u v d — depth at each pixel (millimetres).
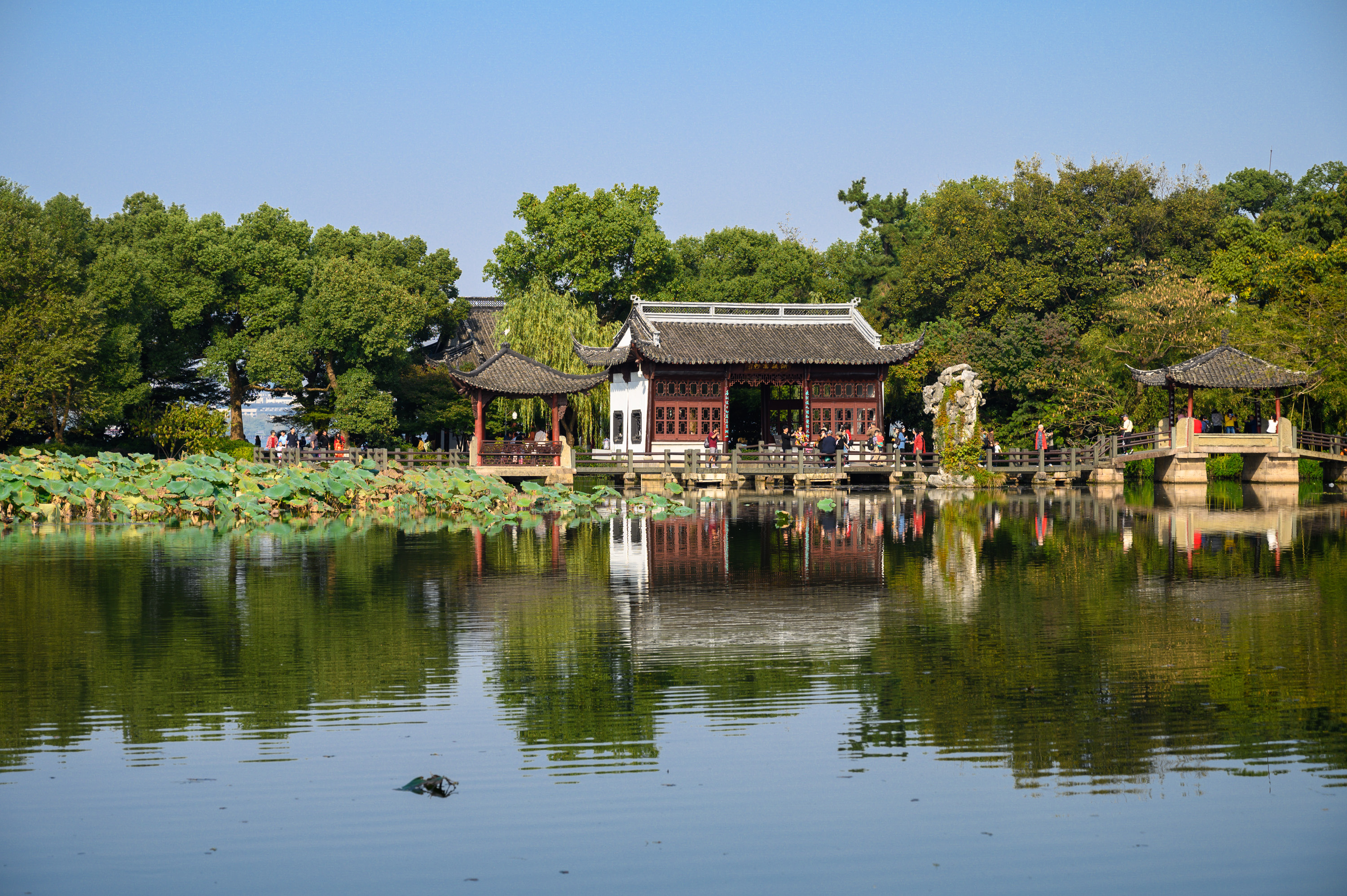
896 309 77562
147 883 10164
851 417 61844
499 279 80750
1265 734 13852
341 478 42906
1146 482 59281
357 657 17562
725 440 59344
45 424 60344
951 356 64812
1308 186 94375
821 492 54750
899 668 16953
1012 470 56812
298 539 32781
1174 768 12797
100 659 17328
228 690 15727
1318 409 58750
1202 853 10742
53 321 54594
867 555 29422
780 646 18328
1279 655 17625
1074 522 38000
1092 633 19250
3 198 59219
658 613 21094
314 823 11344
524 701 15227
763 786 12297
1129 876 10320
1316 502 45812
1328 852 10758
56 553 29109
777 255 82312
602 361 61000
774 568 26969
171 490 37844
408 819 11445
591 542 32500
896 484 59125
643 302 60594
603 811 11656
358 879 10250
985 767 12828
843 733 13961
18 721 14328
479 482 44000
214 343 66188
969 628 19734
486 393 54844
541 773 12633
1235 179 95188
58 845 10859
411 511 42562
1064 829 11250
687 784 12336
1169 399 55156
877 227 95000
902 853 10758
